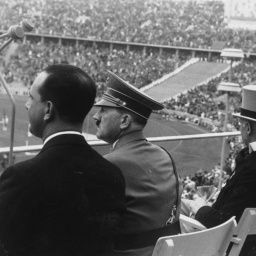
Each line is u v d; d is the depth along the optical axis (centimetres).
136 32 8962
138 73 7744
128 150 371
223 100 6053
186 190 1243
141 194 354
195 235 302
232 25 10175
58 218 270
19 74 7619
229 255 383
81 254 281
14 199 267
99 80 7575
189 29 9094
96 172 289
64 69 295
